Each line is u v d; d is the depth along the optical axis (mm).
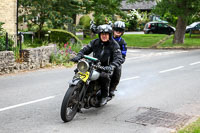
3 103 7320
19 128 5633
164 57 17594
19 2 22344
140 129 5707
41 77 10867
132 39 29578
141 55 18734
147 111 6914
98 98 6672
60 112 6113
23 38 19016
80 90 6137
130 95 8477
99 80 6387
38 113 6590
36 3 21891
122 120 6238
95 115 6547
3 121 6012
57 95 8219
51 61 14078
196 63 14914
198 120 6023
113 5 29047
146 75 11578
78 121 6113
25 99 7734
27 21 22781
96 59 6145
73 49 17625
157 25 39656
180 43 25641
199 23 38375
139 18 48719
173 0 23594
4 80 10156
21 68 12102
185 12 23750
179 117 6473
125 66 13859
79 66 5965
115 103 7598
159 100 7941
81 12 26953
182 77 11227
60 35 19500
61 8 23312
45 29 21016
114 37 6984
